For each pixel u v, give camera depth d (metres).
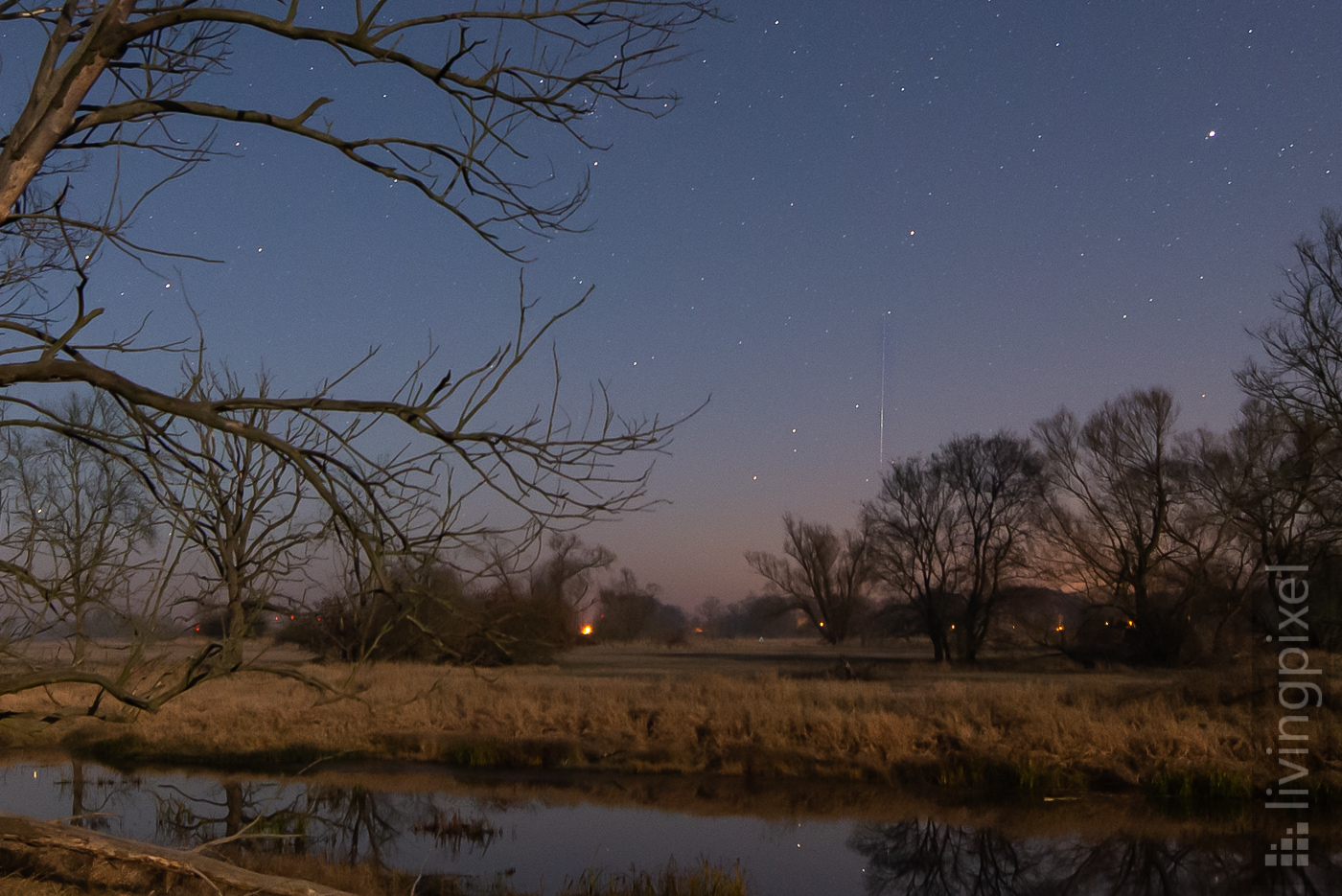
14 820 9.32
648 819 18.03
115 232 5.27
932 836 16.84
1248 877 14.47
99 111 4.68
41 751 24.06
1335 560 31.09
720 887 12.88
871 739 23.41
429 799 19.53
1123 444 49.16
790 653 74.12
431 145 5.20
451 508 5.19
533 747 23.61
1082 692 28.11
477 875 14.16
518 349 4.65
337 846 15.72
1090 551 50.75
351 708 27.47
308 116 5.01
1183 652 46.28
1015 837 16.80
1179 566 47.03
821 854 15.74
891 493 57.34
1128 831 17.03
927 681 39.53
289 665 6.47
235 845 15.37
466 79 5.08
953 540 55.97
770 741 23.75
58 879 9.41
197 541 5.76
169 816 17.27
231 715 27.31
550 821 17.77
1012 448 55.53
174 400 4.21
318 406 4.39
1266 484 33.25
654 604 97.12
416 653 34.03
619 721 26.20
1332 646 29.33
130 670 5.60
